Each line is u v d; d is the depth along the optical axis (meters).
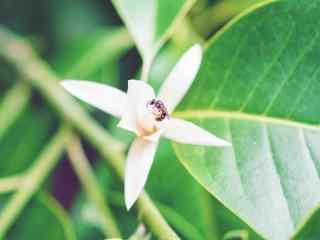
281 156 0.19
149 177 0.25
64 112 0.25
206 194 0.24
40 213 0.24
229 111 0.20
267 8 0.19
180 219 0.23
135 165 0.17
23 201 0.24
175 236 0.18
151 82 0.26
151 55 0.21
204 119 0.20
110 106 0.17
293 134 0.19
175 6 0.21
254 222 0.18
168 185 0.25
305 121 0.19
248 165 0.19
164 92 0.18
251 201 0.18
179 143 0.19
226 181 0.18
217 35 0.20
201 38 0.26
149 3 0.21
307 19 0.19
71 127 0.25
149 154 0.17
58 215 0.24
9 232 0.24
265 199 0.18
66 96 0.26
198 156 0.19
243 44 0.20
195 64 0.18
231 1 0.26
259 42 0.19
